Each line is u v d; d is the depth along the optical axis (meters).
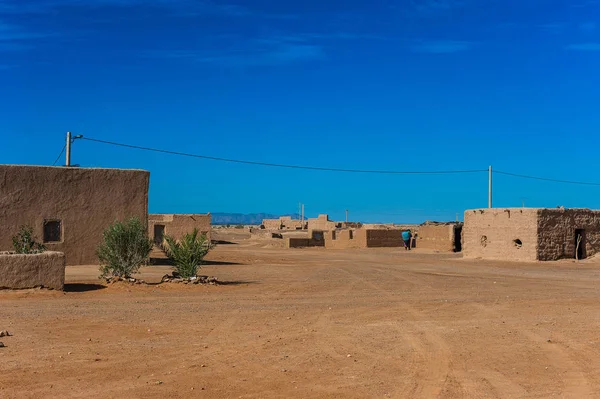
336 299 17.84
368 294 19.17
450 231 49.97
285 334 12.36
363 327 13.29
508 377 9.28
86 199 26.73
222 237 81.75
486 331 12.98
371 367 9.80
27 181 25.55
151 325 13.12
